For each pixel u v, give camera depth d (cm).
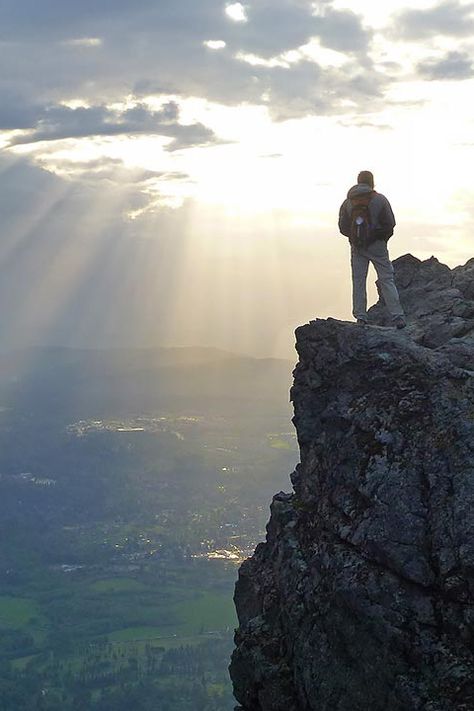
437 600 1385
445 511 1429
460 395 1559
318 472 1705
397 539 1446
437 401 1569
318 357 1792
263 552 1900
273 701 1567
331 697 1450
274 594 1720
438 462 1486
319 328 1820
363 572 1459
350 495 1571
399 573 1424
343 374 1739
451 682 1314
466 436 1485
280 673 1582
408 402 1599
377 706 1389
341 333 1788
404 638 1377
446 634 1359
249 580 1898
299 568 1609
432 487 1466
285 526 1748
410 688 1343
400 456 1537
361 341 1753
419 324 1856
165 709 13838
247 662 1652
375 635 1405
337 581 1474
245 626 1719
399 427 1575
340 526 1554
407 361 1672
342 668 1448
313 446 1734
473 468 1445
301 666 1517
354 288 2033
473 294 2067
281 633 1652
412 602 1396
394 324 1988
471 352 1653
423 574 1402
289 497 1872
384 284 2000
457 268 2220
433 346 1770
